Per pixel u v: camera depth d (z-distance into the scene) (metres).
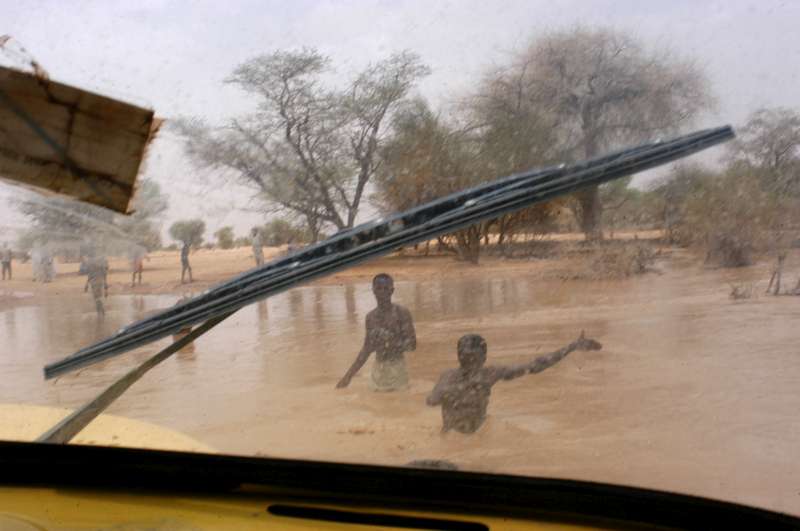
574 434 2.55
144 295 5.79
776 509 2.15
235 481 1.96
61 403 3.45
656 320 3.46
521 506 1.82
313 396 3.02
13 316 7.71
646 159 2.10
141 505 1.90
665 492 1.79
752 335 3.17
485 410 2.76
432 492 1.87
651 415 2.61
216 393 3.17
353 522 1.80
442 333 3.67
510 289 4.10
